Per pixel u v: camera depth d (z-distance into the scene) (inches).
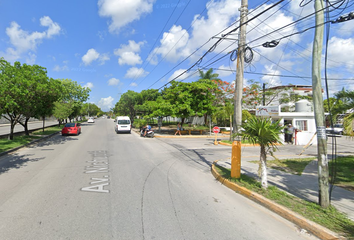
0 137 664.4
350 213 173.8
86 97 1659.7
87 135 900.0
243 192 227.0
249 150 584.7
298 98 1412.4
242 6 304.0
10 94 468.4
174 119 2074.3
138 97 1503.4
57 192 217.3
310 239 143.8
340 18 200.1
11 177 272.5
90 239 133.4
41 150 503.2
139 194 216.5
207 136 931.3
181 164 373.1
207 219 166.9
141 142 682.8
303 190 232.4
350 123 339.9
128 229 146.7
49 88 603.8
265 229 154.7
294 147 653.3
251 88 1311.5
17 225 148.7
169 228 150.3
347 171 328.8
